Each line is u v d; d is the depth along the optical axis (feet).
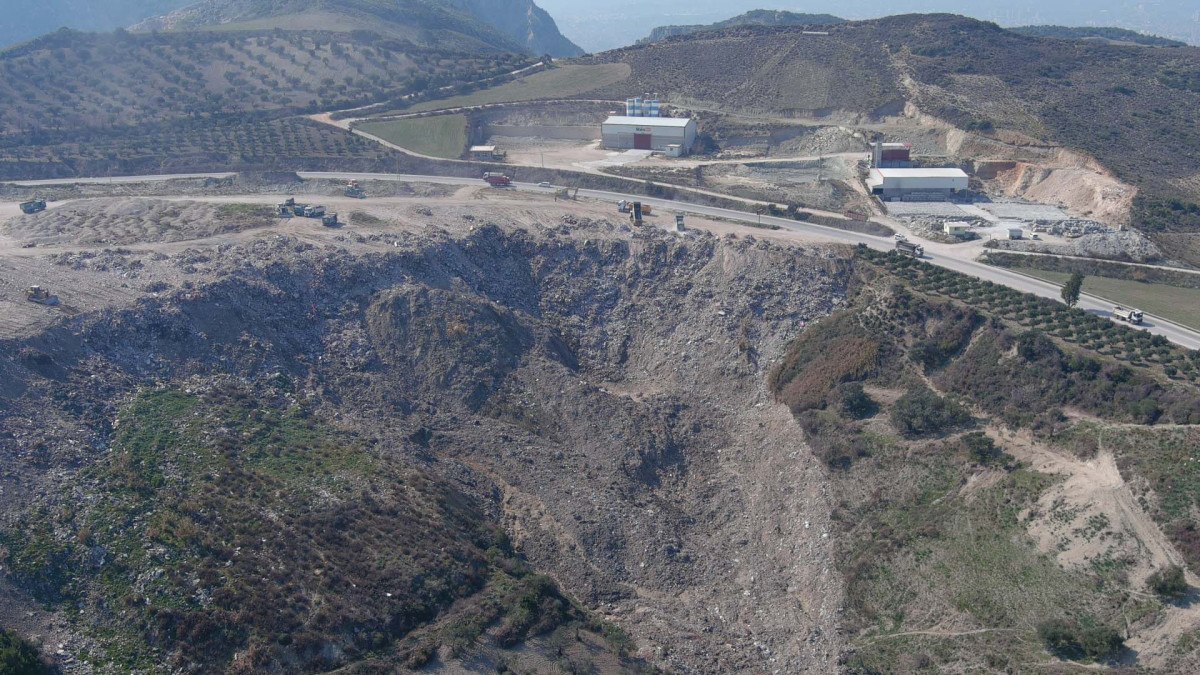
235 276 310.45
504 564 230.68
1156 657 188.03
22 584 193.16
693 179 489.67
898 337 310.04
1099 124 504.84
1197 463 221.87
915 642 211.20
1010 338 287.69
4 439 224.12
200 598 193.88
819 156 518.78
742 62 642.63
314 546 213.66
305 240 351.87
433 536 227.81
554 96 630.33
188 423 248.52
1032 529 226.38
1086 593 206.49
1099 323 299.99
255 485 228.84
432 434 282.56
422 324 314.14
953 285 335.47
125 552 202.49
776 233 393.50
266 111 597.11
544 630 209.26
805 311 337.31
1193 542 204.85
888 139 526.16
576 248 377.71
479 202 434.30
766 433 297.12
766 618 233.14
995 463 248.52
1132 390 256.73
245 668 182.50
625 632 221.25
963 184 460.14
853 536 247.09
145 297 290.15
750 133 554.05
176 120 572.51
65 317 271.49
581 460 280.92
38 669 177.58
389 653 195.21
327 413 274.98
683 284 360.28
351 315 318.86
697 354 334.85
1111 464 231.91
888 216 434.71
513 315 338.34
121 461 227.81
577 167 513.86
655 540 252.62
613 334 351.87
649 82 641.40
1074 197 448.24
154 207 395.75
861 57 621.31
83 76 620.90
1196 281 352.28
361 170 517.55
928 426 269.03
